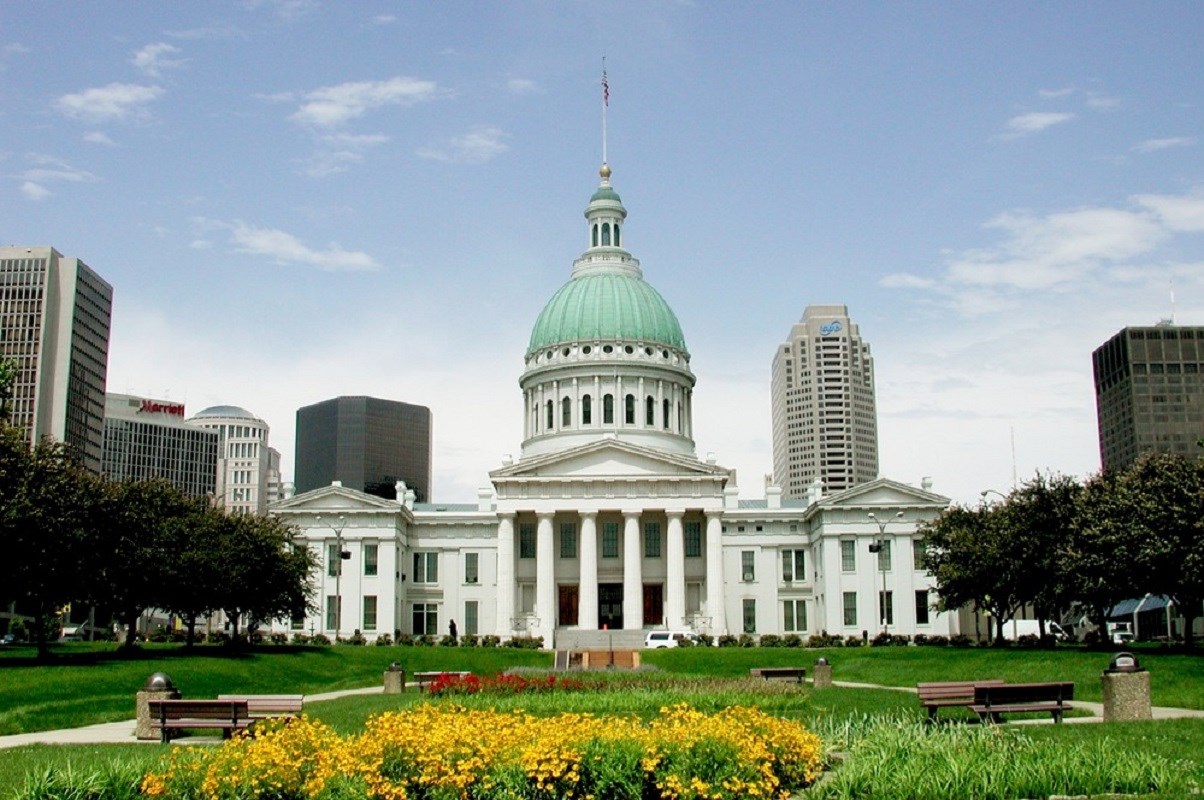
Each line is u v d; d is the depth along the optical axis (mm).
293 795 26344
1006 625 146125
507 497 128750
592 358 150500
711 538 127688
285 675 77438
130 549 81500
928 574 117750
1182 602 81625
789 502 153375
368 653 96312
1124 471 95375
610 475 127938
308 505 134250
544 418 152250
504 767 26641
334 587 133000
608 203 163375
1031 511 98062
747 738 28094
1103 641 93688
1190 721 40344
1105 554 83250
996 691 41438
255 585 100812
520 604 132875
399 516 135500
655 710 48688
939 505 132500
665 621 126500
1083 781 27969
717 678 65125
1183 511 77062
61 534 72438
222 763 26391
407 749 26781
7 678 58250
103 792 26406
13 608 179000
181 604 93312
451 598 138625
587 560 127125
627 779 26844
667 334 155625
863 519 132750
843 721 40938
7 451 73812
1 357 81438
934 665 78812
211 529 96750
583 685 58406
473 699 52375
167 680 42875
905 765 29062
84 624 182875
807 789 29156
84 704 53344
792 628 137000
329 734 28406
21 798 25953
